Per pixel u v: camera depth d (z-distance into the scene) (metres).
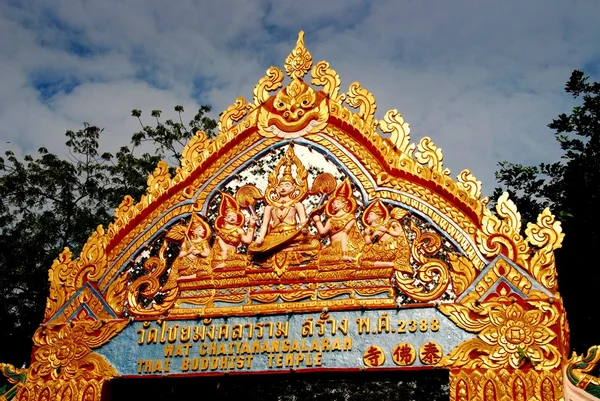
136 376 7.89
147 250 8.66
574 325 11.01
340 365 7.32
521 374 6.88
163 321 8.09
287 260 8.01
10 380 8.30
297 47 9.17
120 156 16.12
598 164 11.48
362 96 8.59
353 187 8.26
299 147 8.67
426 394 13.84
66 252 8.82
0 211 15.40
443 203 7.86
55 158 15.80
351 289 7.69
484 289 7.33
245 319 7.85
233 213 8.50
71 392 8.01
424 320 7.33
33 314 14.46
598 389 6.61
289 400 15.22
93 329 8.27
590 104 11.95
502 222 7.57
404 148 8.18
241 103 9.05
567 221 11.09
